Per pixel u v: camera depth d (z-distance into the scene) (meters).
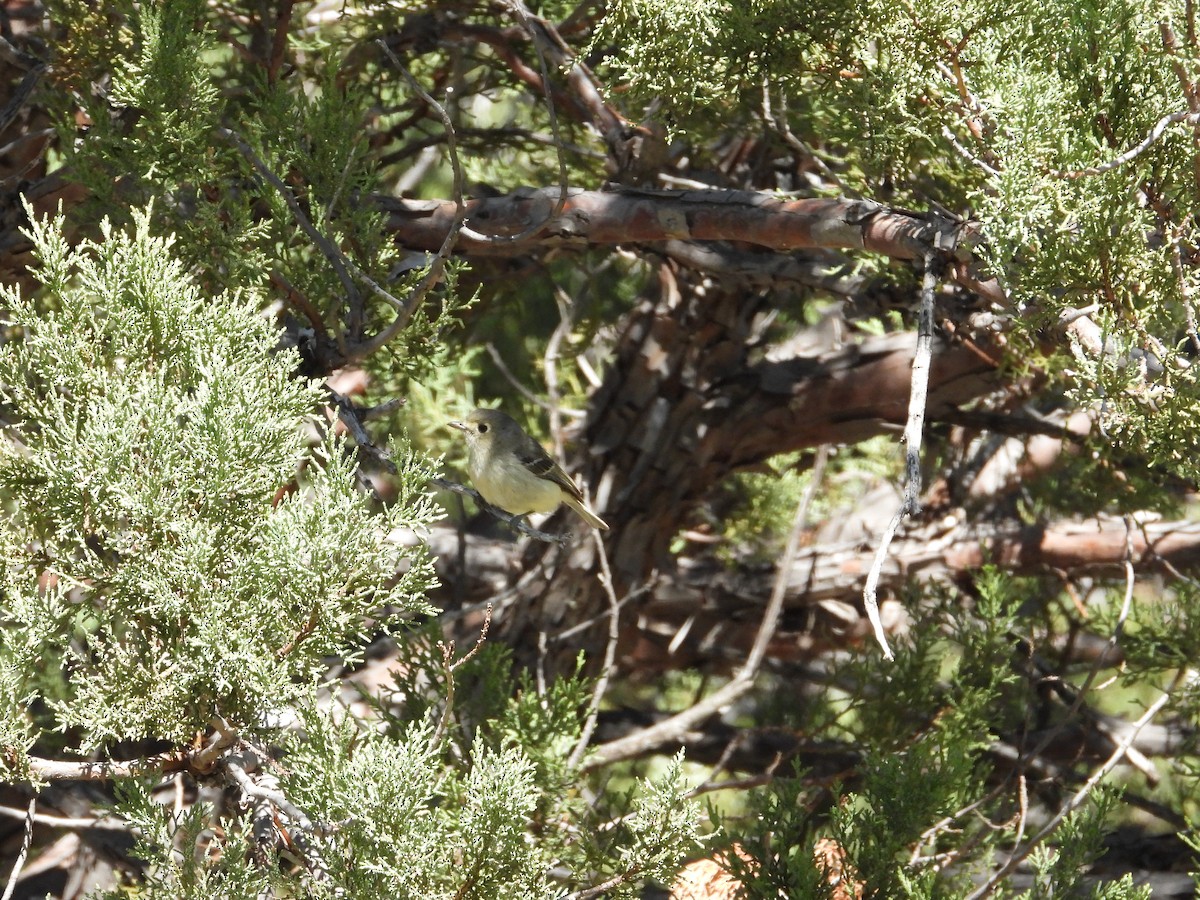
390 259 8.49
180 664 5.05
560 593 13.80
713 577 16.12
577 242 9.59
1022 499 16.44
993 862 9.34
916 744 9.23
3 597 6.05
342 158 8.23
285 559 5.16
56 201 9.55
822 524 17.36
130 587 5.12
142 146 7.64
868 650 11.52
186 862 5.29
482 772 5.50
